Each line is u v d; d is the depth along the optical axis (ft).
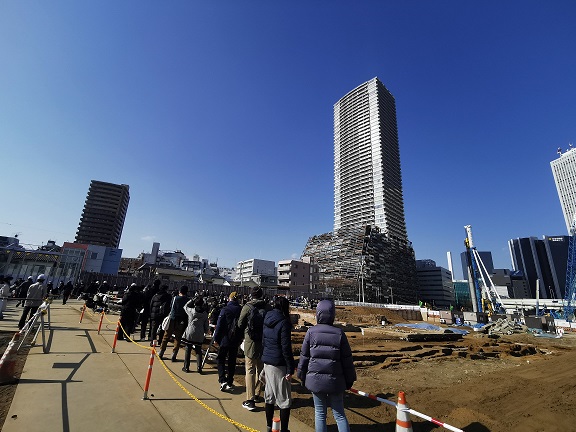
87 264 245.86
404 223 508.12
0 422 12.94
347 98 581.53
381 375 30.37
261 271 427.74
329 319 12.70
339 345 11.85
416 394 22.95
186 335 23.36
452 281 585.63
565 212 603.26
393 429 15.79
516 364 40.83
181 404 16.55
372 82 551.18
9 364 17.98
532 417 17.99
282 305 15.66
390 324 118.93
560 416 18.08
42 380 18.44
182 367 24.29
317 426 11.44
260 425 14.69
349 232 423.64
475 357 44.45
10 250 123.75
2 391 16.37
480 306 198.49
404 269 449.06
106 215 465.47
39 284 35.45
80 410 14.73
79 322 43.86
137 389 18.26
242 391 19.69
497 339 74.69
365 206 487.61
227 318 20.10
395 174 521.65
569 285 241.14
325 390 11.28
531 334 95.61
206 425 14.28
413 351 45.93
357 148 531.09
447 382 28.37
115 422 13.80
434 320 162.40
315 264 382.22
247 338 17.28
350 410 18.33
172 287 176.76
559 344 73.31
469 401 21.08
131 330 34.60
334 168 574.56
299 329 63.98
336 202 544.62
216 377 22.31
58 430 12.68
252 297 18.43
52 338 31.01
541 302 388.98
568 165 608.60
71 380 18.81
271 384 13.71
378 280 382.63
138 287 35.88
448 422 17.16
